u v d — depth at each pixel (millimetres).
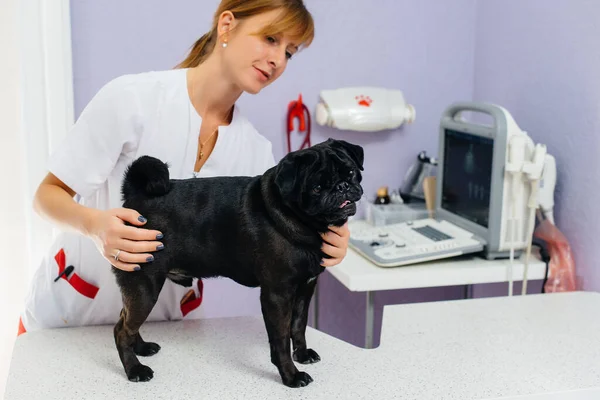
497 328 1207
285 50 1117
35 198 1120
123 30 1861
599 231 1565
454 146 1833
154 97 1133
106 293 1200
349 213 912
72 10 1812
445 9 2086
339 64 2043
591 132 1583
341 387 964
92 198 1225
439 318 1257
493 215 1630
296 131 2053
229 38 1111
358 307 2201
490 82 2051
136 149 1150
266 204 934
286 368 964
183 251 972
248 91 1141
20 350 1092
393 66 2086
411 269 1596
